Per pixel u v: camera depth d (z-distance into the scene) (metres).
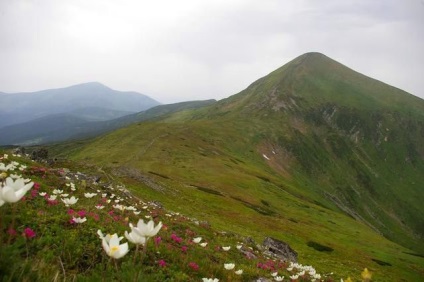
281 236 59.53
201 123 171.25
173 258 10.03
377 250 78.69
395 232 167.00
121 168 70.62
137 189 52.78
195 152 111.00
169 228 21.05
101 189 28.77
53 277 5.54
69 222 9.80
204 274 9.89
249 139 170.12
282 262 23.39
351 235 86.06
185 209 51.81
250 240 30.84
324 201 147.00
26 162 26.17
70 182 22.83
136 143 105.94
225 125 178.00
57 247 7.88
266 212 75.50
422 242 167.00
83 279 5.75
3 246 5.09
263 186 100.94
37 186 14.96
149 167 82.50
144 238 4.29
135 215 19.58
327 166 187.75
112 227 10.87
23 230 8.09
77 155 95.44
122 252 3.93
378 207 179.75
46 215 9.96
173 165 91.00
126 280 5.37
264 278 13.41
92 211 13.02
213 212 57.84
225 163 110.50
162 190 59.94
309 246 62.09
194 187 73.94
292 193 114.19
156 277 8.14
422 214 183.00
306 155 184.62
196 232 22.98
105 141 112.00
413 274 67.62
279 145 180.00
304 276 18.59
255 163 143.25
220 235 27.25
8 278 4.62
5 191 3.68
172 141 116.12
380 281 54.50
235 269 12.88
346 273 48.62
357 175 193.88
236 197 78.75
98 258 8.18
